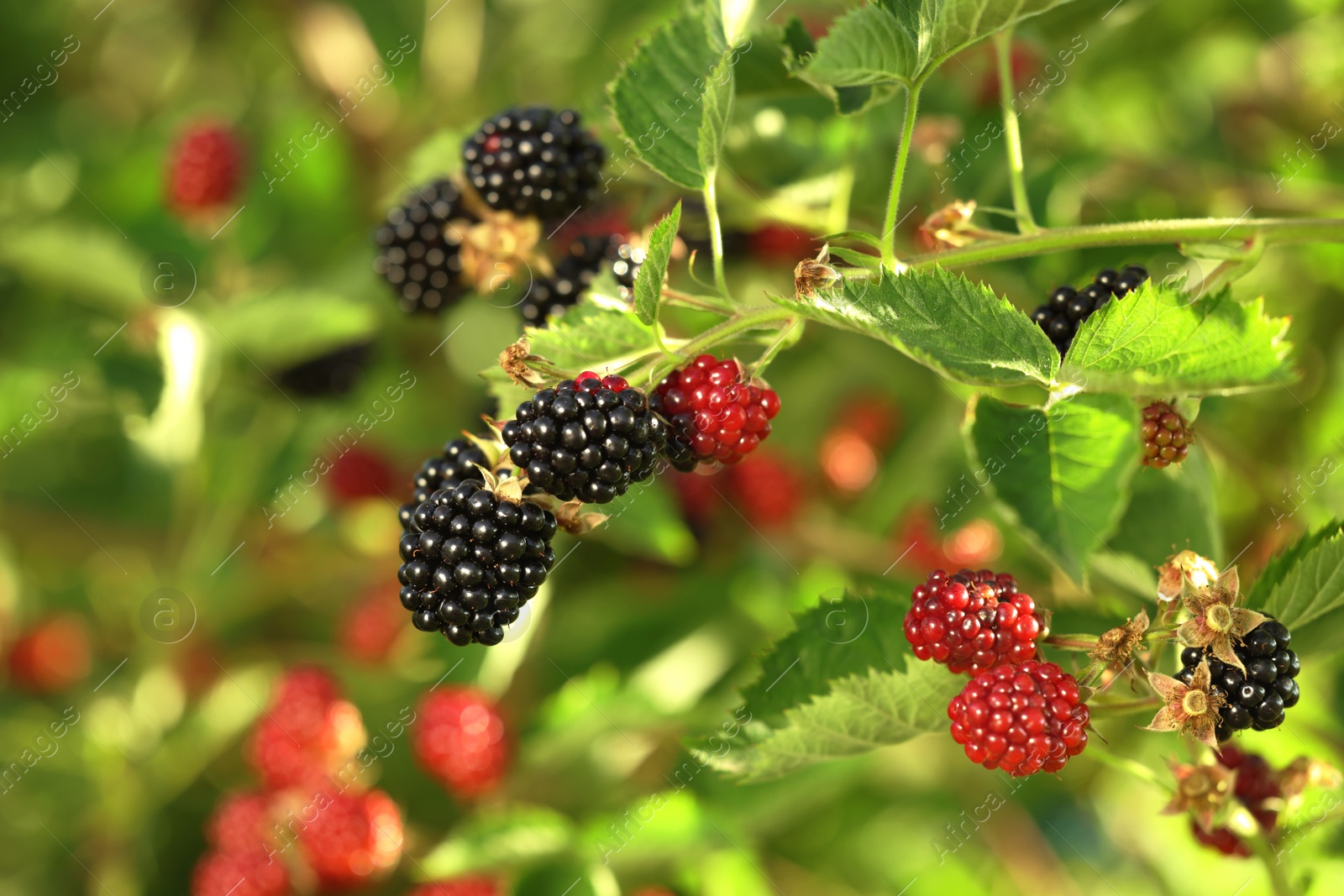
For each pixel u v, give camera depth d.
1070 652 0.48
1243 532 0.57
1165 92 0.69
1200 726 0.45
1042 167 0.56
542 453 0.44
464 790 0.57
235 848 0.56
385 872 0.56
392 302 0.62
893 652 0.48
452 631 0.44
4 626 0.67
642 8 0.68
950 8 0.45
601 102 0.54
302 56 0.72
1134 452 0.46
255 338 0.58
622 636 0.59
